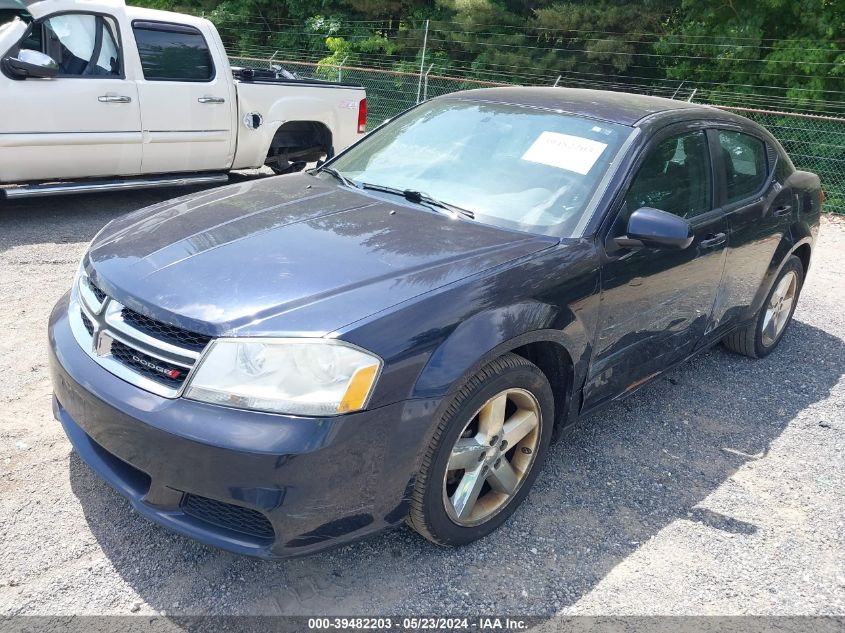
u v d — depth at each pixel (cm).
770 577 291
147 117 682
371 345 237
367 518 246
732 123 432
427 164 368
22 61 591
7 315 457
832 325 597
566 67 1834
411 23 2103
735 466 372
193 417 230
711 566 295
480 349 257
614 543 303
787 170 486
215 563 270
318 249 282
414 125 408
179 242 290
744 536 316
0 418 346
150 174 723
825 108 1495
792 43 1555
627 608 267
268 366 231
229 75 740
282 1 2284
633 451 376
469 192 342
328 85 832
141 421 236
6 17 604
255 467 225
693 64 1716
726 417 423
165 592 255
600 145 348
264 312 241
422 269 271
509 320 270
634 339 346
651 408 426
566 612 262
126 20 661
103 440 250
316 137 857
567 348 298
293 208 329
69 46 635
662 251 343
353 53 2048
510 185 341
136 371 248
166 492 240
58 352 274
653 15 1720
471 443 276
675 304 367
